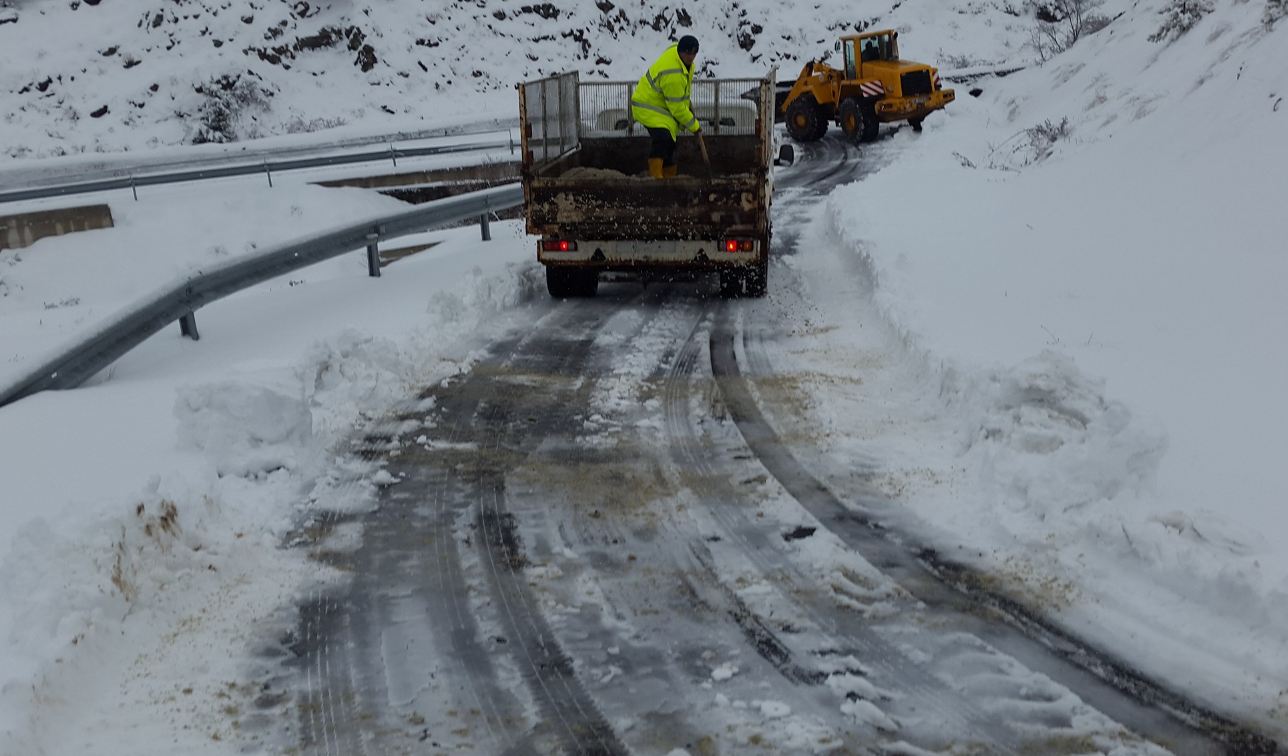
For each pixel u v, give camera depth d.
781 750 4.11
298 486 6.75
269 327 10.70
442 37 39.19
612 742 4.18
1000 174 17.72
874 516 6.18
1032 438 6.38
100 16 37.22
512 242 15.34
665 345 10.03
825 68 27.95
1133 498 5.74
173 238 22.97
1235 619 4.79
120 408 8.15
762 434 7.57
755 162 12.45
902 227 13.86
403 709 4.43
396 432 7.77
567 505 6.45
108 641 4.85
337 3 38.34
